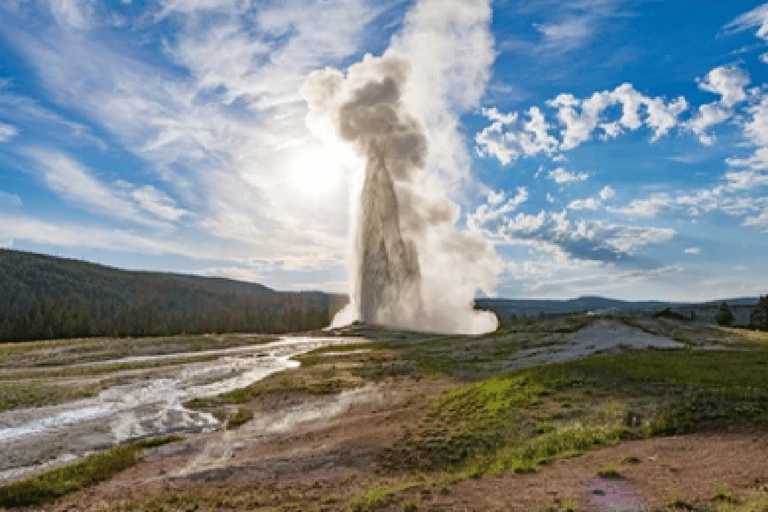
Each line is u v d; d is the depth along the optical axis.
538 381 32.09
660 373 30.69
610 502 12.81
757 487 12.95
